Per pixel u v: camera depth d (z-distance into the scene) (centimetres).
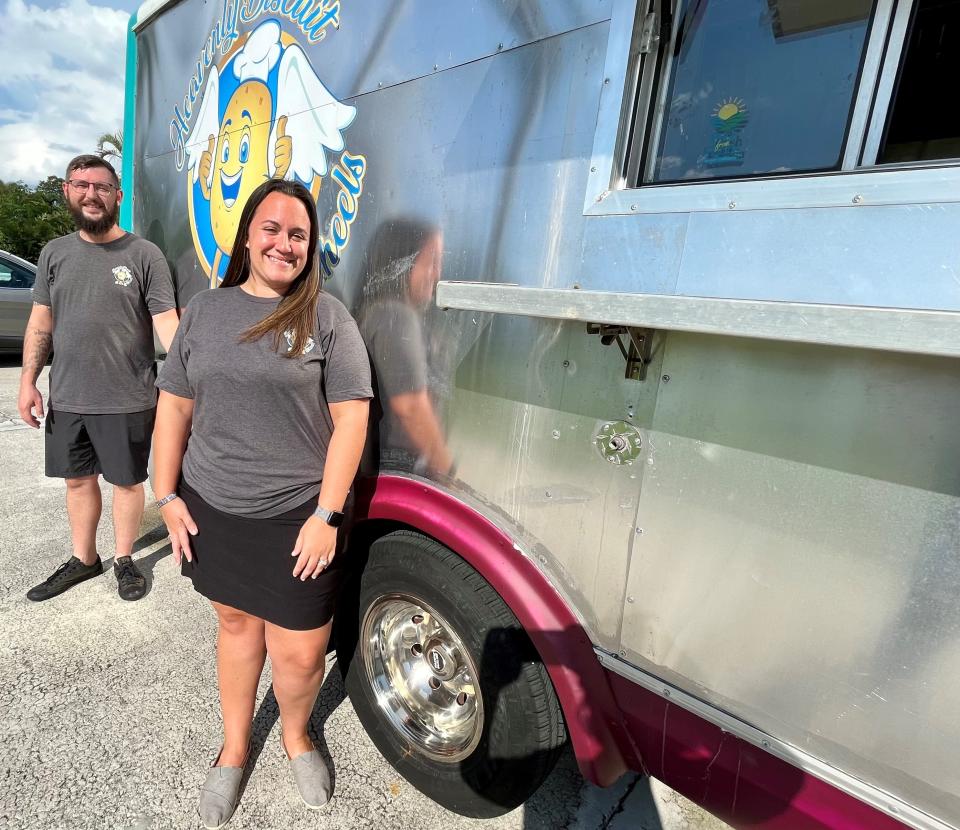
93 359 233
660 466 114
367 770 183
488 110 134
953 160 83
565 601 133
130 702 200
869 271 88
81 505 258
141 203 314
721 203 100
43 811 161
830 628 99
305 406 139
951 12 87
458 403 147
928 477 87
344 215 175
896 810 97
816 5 95
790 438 99
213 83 238
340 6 171
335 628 188
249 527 144
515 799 149
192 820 161
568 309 104
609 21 112
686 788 121
